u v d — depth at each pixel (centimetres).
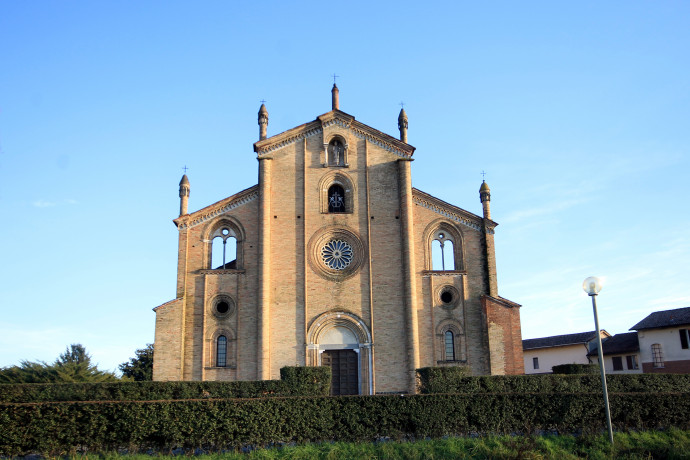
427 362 4562
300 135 4931
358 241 4756
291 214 4759
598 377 3800
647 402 3303
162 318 4441
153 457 2652
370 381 4466
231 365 4434
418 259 4797
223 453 2773
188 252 4659
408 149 4950
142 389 3400
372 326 4569
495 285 4759
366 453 2677
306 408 2962
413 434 3025
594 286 2794
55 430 2742
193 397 3428
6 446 2673
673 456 2658
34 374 5612
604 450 2730
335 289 4631
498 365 4528
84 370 5944
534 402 3162
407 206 4794
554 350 8350
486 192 4984
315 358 4488
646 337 6475
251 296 4591
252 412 2884
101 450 2748
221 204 4766
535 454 2609
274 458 2614
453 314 4688
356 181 4888
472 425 3091
